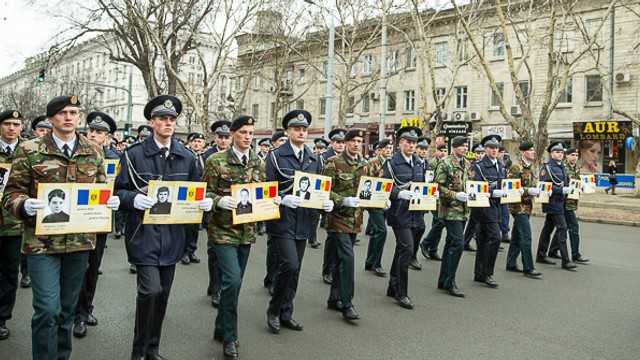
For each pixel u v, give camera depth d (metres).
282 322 5.23
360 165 5.79
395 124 32.00
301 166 5.31
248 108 41.25
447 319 5.60
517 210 7.94
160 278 4.13
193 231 8.20
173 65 22.52
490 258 7.16
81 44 28.64
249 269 7.81
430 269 8.21
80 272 3.86
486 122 28.48
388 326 5.33
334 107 35.06
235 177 4.59
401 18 22.23
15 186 3.59
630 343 4.93
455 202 6.60
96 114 6.38
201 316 5.53
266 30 22.69
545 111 16.11
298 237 5.08
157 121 4.15
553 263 8.78
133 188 4.13
